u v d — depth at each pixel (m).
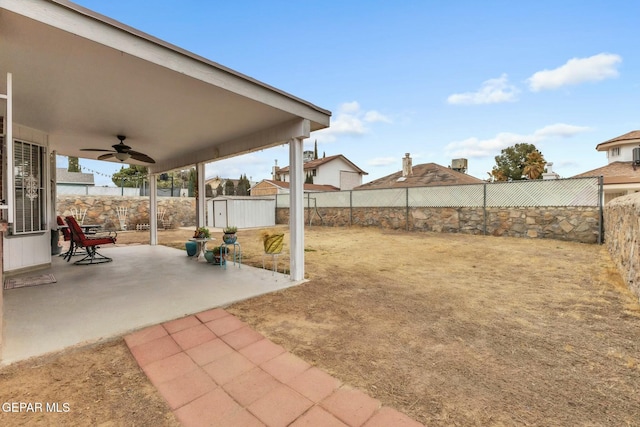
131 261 6.12
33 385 1.93
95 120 4.48
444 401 1.78
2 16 1.93
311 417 1.64
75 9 2.11
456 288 4.21
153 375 2.05
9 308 3.25
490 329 2.82
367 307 3.43
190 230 14.10
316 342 2.56
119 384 1.96
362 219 13.41
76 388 1.91
